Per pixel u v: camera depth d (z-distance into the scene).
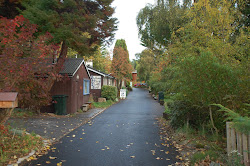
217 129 7.06
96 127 9.63
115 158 5.38
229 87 5.86
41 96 10.72
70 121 11.03
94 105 18.98
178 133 7.70
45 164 4.88
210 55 6.14
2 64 6.34
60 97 13.19
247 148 4.21
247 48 6.94
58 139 7.27
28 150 5.59
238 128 4.27
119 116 13.39
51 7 11.85
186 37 9.44
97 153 5.77
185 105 7.75
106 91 24.55
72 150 6.02
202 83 6.07
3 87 6.12
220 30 8.55
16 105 5.03
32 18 10.88
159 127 9.69
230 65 6.52
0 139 5.38
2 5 12.00
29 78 7.92
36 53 7.97
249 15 10.38
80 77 16.23
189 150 5.95
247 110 5.63
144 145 6.61
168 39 19.19
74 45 11.96
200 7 8.97
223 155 4.98
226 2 8.66
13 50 6.70
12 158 5.02
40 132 8.08
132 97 33.53
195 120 7.97
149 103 23.28
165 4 19.31
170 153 5.80
